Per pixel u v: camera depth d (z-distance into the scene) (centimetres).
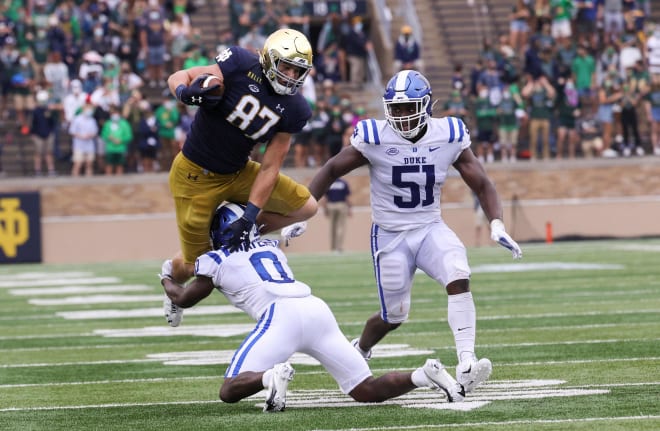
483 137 7056
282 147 1889
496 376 2177
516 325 3038
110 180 6575
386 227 2033
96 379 2305
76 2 6925
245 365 1756
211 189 1914
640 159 7225
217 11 7775
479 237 6962
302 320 1762
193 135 1897
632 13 7619
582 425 1661
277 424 1720
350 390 1806
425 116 1983
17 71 6638
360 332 3006
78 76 6806
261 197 1872
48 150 6600
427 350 2603
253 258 1817
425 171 1998
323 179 2038
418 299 3847
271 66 1834
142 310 3728
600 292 3866
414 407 1842
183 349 2756
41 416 1878
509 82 7088
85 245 6544
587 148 7325
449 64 7800
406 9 7862
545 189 7119
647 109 7375
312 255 6362
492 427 1662
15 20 6725
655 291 3847
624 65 7394
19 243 6306
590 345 2592
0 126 6825
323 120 6769
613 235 7200
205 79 1814
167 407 1933
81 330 3222
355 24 7431
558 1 7400
